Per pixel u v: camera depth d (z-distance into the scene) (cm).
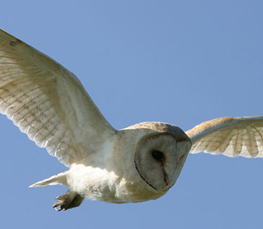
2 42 1327
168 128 1401
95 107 1398
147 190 1402
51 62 1338
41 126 1415
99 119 1412
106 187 1415
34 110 1402
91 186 1425
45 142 1426
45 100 1399
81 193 1453
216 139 1706
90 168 1427
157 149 1388
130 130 1417
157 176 1385
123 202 1445
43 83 1380
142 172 1385
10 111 1391
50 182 1472
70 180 1455
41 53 1325
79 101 1394
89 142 1432
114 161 1404
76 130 1428
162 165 1388
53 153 1434
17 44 1322
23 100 1391
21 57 1345
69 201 1491
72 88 1378
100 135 1425
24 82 1378
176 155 1390
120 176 1398
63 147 1438
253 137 1716
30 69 1361
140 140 1390
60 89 1385
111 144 1416
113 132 1420
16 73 1369
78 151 1439
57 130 1427
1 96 1380
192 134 1562
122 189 1407
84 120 1417
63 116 1419
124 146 1401
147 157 1385
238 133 1702
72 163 1449
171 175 1384
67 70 1353
